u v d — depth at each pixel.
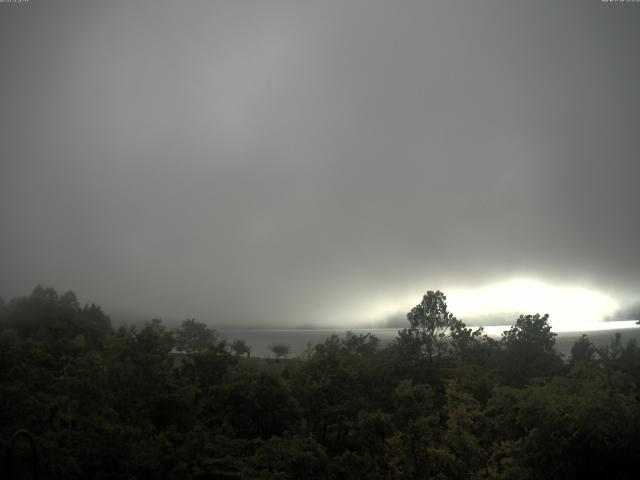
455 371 46.31
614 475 17.44
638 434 17.45
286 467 27.58
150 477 27.70
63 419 29.56
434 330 52.81
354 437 38.81
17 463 22.42
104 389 35.72
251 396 40.38
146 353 40.50
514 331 50.19
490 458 25.52
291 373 48.19
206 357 48.94
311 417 42.56
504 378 44.62
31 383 33.56
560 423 18.91
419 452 28.06
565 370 48.16
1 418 26.42
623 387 30.53
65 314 99.56
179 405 37.78
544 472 19.14
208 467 29.77
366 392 46.66
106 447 27.48
